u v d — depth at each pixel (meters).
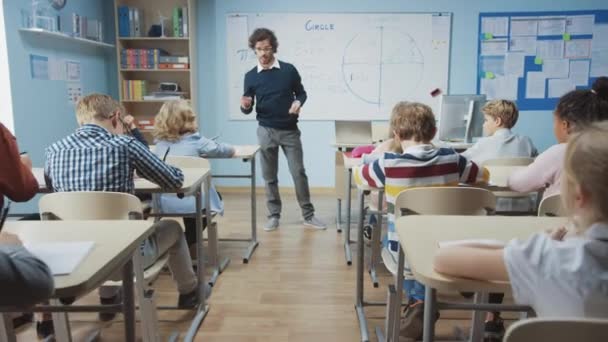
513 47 5.11
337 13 5.07
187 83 5.25
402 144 1.99
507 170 2.28
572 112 1.78
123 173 1.85
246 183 5.42
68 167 1.83
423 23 5.07
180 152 2.89
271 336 2.11
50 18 3.83
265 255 3.19
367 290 2.60
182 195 2.07
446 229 1.26
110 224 1.32
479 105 3.63
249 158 3.10
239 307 2.40
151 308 1.68
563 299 0.75
